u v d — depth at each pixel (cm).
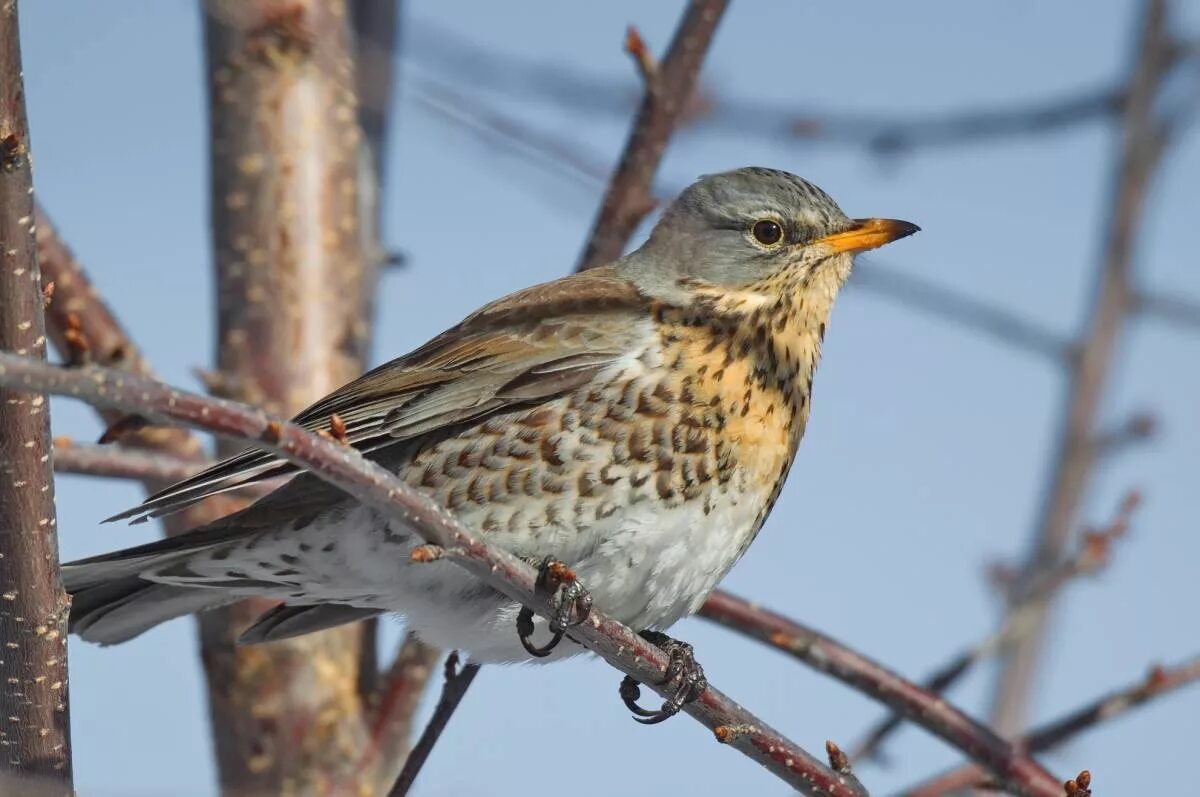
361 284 1328
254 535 1068
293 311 1289
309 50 1323
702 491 1081
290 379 1281
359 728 1219
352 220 1330
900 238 1212
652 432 1073
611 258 1235
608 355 1089
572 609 937
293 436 758
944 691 1204
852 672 1153
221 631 1224
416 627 1100
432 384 1090
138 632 1122
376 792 1211
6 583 817
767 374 1133
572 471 1063
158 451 1219
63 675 837
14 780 810
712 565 1094
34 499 811
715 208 1201
